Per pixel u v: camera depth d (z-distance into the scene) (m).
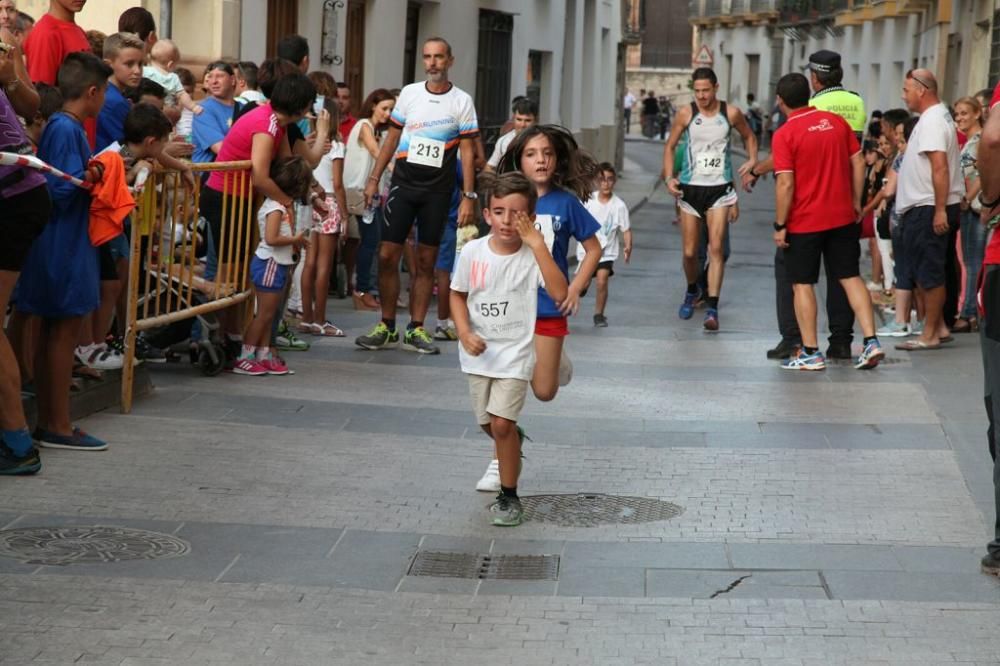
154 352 12.80
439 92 14.30
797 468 9.85
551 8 37.12
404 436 10.55
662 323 17.41
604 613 6.93
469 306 8.33
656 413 11.65
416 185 14.21
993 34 31.27
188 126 14.88
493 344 8.29
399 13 25.86
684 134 17.62
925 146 14.54
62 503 8.45
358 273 17.52
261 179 12.12
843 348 14.36
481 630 6.68
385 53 25.33
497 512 8.43
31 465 8.96
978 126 15.06
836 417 11.56
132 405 11.06
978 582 7.43
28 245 8.70
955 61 35.72
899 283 15.64
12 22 10.52
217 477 9.18
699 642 6.56
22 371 9.84
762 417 11.54
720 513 8.73
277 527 8.21
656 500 9.02
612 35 47.59
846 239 13.81
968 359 14.30
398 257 14.35
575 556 7.85
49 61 11.09
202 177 12.02
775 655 6.42
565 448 10.37
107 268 10.67
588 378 13.22
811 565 7.71
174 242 11.32
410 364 13.69
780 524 8.51
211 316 12.47
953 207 14.91
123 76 11.40
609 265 16.86
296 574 7.41
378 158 14.50
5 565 7.31
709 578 7.48
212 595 7.04
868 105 50.66
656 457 10.14
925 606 7.06
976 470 9.80
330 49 22.66
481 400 8.38
